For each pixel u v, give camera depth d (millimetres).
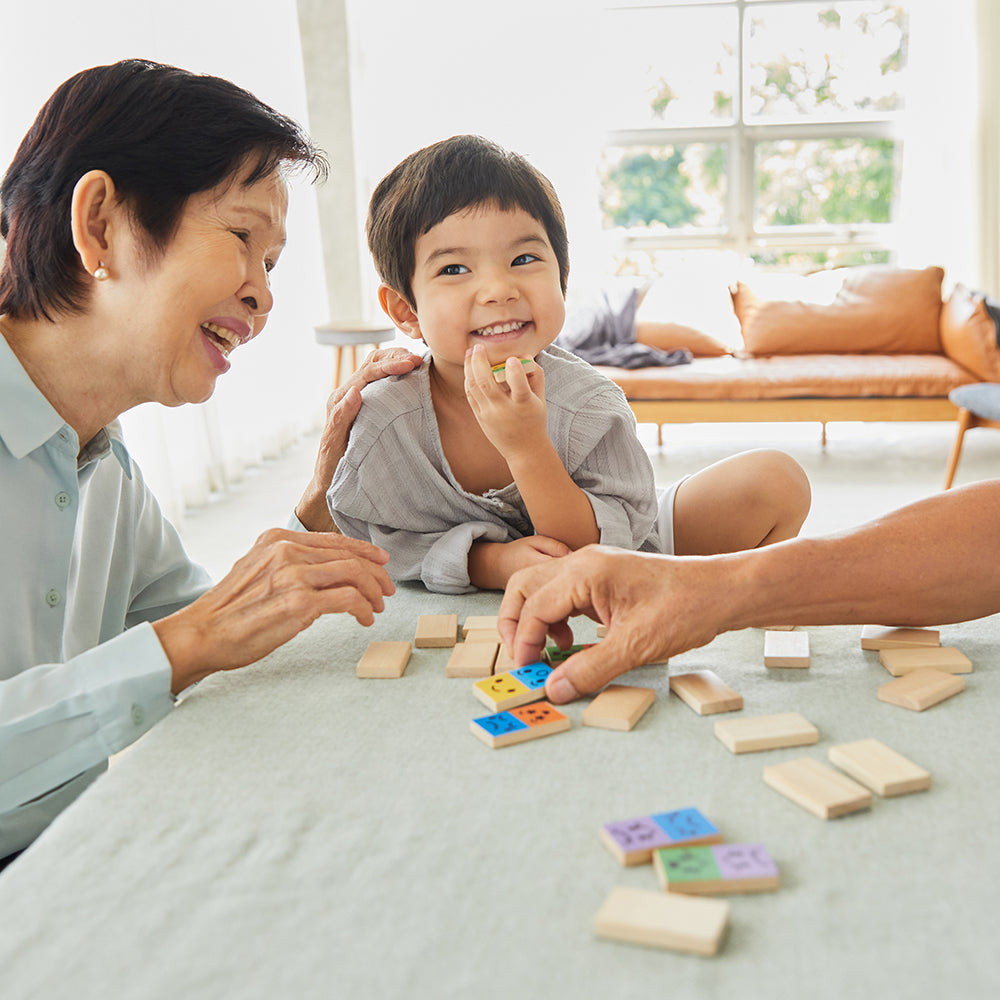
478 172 910
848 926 430
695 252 5121
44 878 483
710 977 401
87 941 436
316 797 553
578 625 838
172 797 557
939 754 577
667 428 4402
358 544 797
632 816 523
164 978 411
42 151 753
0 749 660
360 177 5008
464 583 939
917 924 430
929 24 4727
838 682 680
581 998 391
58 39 2686
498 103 4992
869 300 4031
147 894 468
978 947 414
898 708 636
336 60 4801
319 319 5012
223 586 736
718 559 705
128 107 742
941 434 4141
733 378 3586
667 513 1057
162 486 3084
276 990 402
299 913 450
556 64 4941
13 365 793
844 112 4945
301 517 1055
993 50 4637
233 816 535
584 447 964
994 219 4801
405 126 5055
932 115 4809
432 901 457
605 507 940
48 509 828
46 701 670
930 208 4898
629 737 613
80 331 807
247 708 677
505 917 444
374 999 395
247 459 4039
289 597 720
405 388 980
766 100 4961
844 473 3512
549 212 970
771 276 4359
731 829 509
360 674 728
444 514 989
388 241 968
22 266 787
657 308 4332
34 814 824
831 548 702
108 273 772
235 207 789
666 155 5039
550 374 980
